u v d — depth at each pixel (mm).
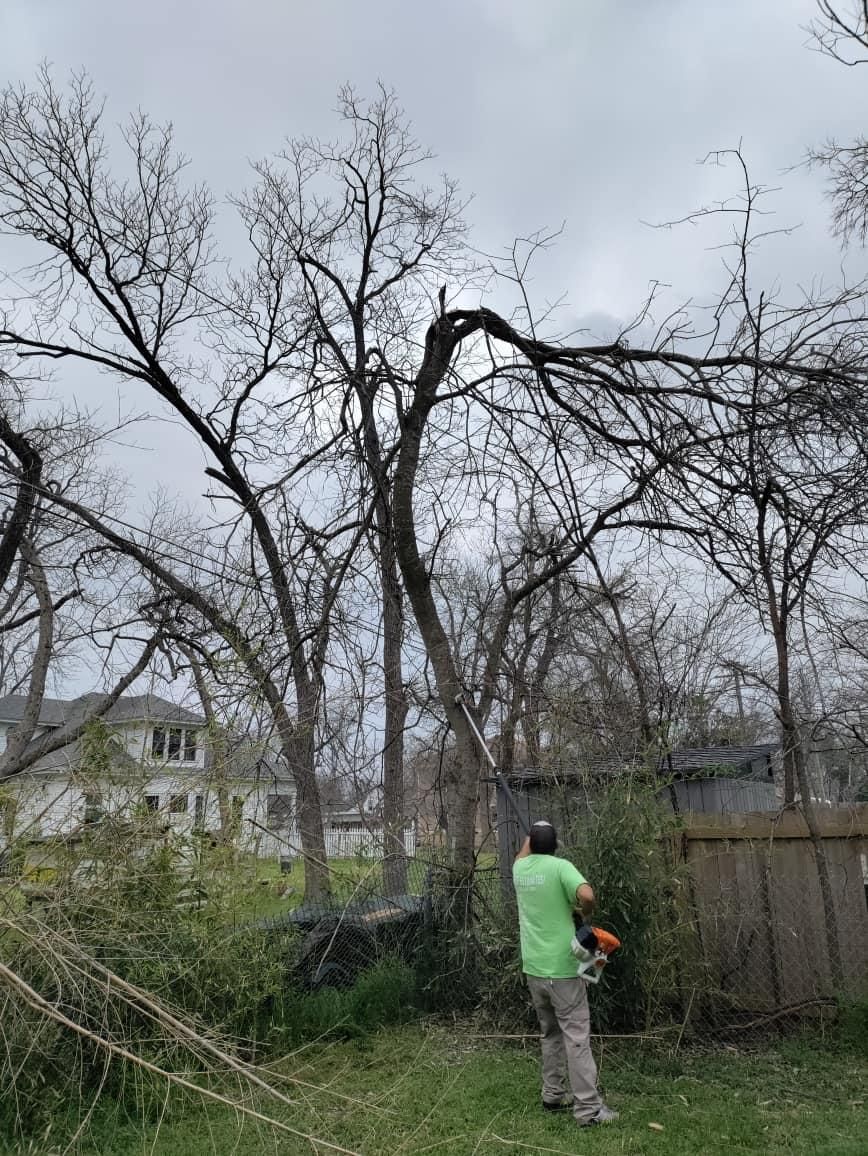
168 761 6859
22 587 15445
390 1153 4543
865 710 7551
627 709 8055
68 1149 4570
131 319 12578
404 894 8008
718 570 7523
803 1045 6270
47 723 19688
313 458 8961
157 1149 4781
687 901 6785
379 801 8664
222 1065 5434
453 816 8219
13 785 6312
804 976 6641
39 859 5988
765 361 6934
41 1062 5184
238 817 6840
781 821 6887
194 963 6039
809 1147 4469
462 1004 7410
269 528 9477
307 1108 4879
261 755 7523
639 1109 5172
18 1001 5090
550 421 7926
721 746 10875
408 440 8883
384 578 8656
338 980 7586
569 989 5121
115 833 6211
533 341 8164
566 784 7312
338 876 7379
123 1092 5273
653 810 6547
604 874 6285
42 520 12180
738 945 6809
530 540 9125
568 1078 5613
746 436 6910
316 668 8305
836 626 6832
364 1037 6883
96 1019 4910
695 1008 6621
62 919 5473
